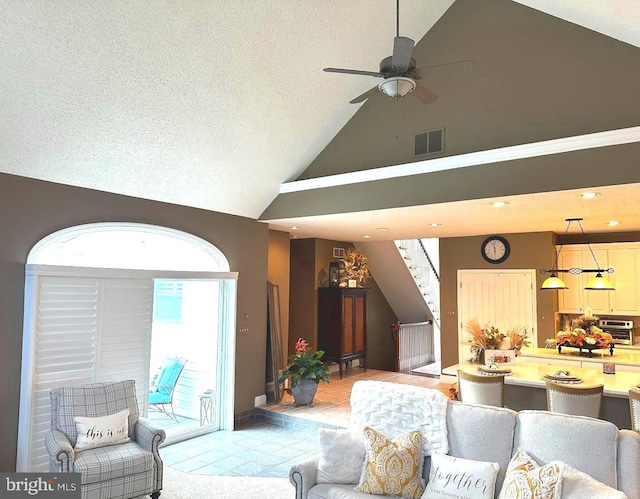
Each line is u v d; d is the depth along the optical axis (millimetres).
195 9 3703
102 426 3824
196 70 4152
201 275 5582
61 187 4375
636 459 2572
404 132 5504
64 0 3170
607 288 5629
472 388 4449
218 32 3973
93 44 3514
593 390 3881
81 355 4375
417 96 3514
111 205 4781
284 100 5020
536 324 7371
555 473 2488
